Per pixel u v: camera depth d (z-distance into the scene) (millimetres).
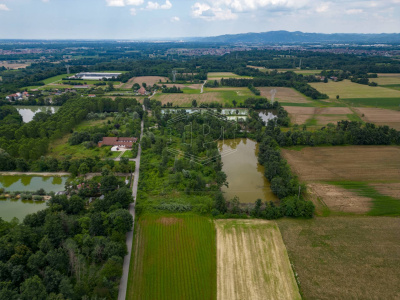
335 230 88812
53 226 77125
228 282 70688
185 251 80375
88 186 107062
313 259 77562
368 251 80250
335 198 105500
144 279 70875
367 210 98750
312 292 67750
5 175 122938
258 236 86188
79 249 74875
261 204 101062
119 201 93188
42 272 66000
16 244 70938
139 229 88375
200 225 90875
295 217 95125
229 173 128250
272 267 75062
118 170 122438
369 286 69188
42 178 121500
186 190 106625
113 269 66500
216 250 80875
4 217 95562
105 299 59688
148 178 118312
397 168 127562
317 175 122188
